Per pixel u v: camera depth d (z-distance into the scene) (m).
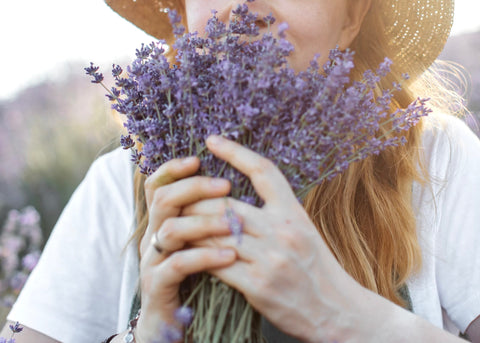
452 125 0.76
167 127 0.50
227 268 0.47
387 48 0.75
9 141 2.70
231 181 0.48
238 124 0.48
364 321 0.49
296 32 0.56
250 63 0.49
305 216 0.48
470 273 0.68
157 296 0.50
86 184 0.84
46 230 2.13
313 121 0.48
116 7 0.83
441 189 0.71
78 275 0.78
